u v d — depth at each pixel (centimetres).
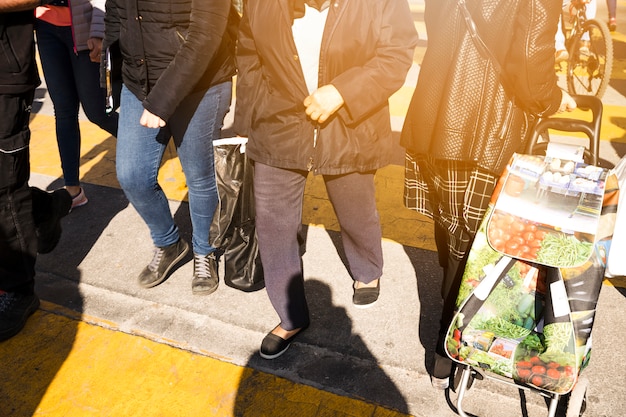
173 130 278
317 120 226
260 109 233
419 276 328
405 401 249
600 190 196
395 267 336
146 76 258
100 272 339
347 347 279
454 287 234
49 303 315
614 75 704
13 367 274
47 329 296
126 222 390
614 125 539
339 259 344
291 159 233
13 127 263
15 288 291
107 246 364
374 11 215
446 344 207
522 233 197
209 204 299
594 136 212
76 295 321
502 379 213
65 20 348
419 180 245
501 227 200
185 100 267
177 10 246
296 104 227
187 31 251
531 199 200
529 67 191
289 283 263
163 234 314
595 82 664
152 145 281
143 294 319
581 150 207
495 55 197
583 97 222
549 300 193
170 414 247
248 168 276
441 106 207
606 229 192
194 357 276
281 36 215
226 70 273
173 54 252
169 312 305
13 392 260
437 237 253
